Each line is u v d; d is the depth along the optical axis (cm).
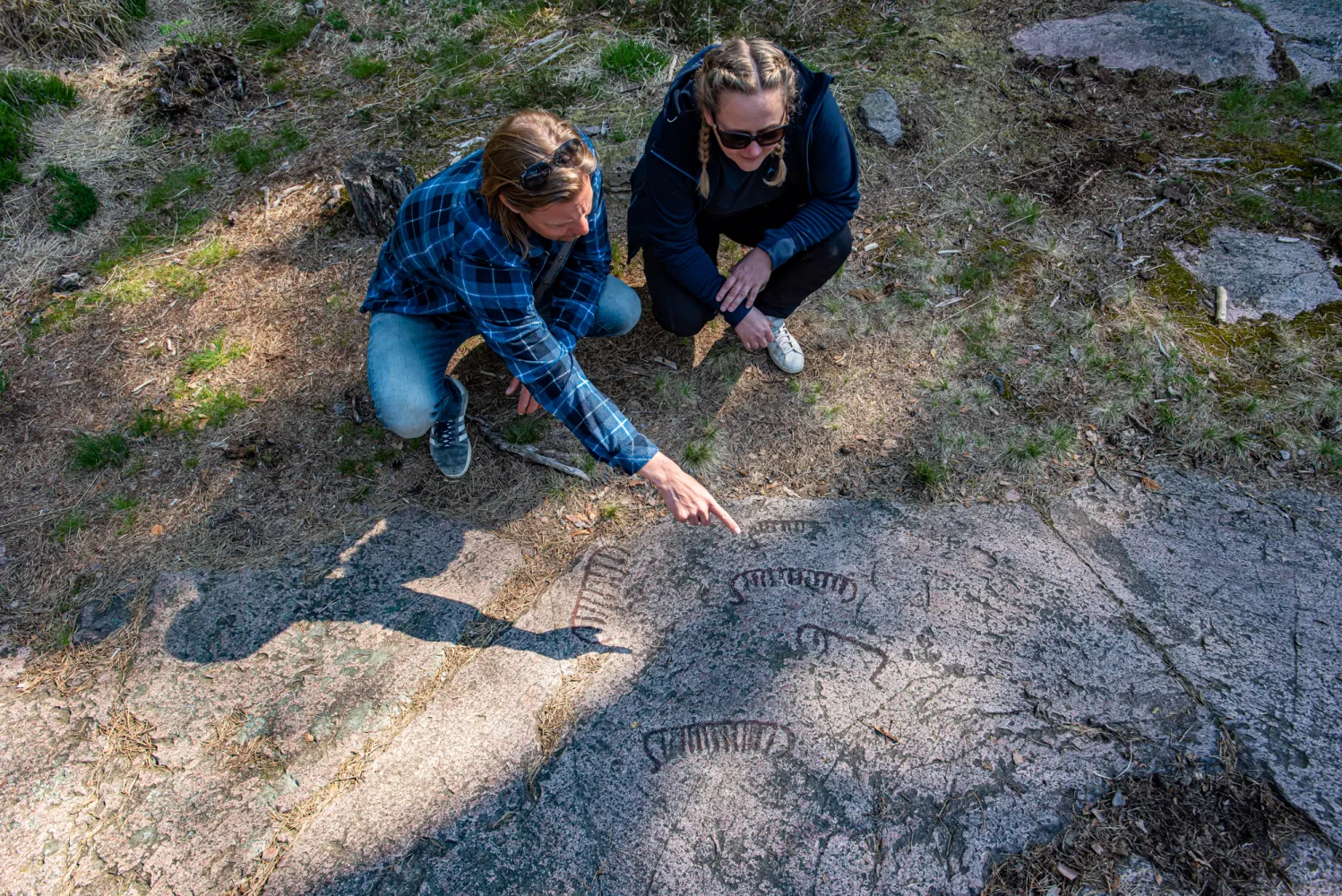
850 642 207
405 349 212
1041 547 228
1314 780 180
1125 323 284
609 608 218
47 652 213
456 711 199
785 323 291
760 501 243
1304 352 271
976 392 267
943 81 379
